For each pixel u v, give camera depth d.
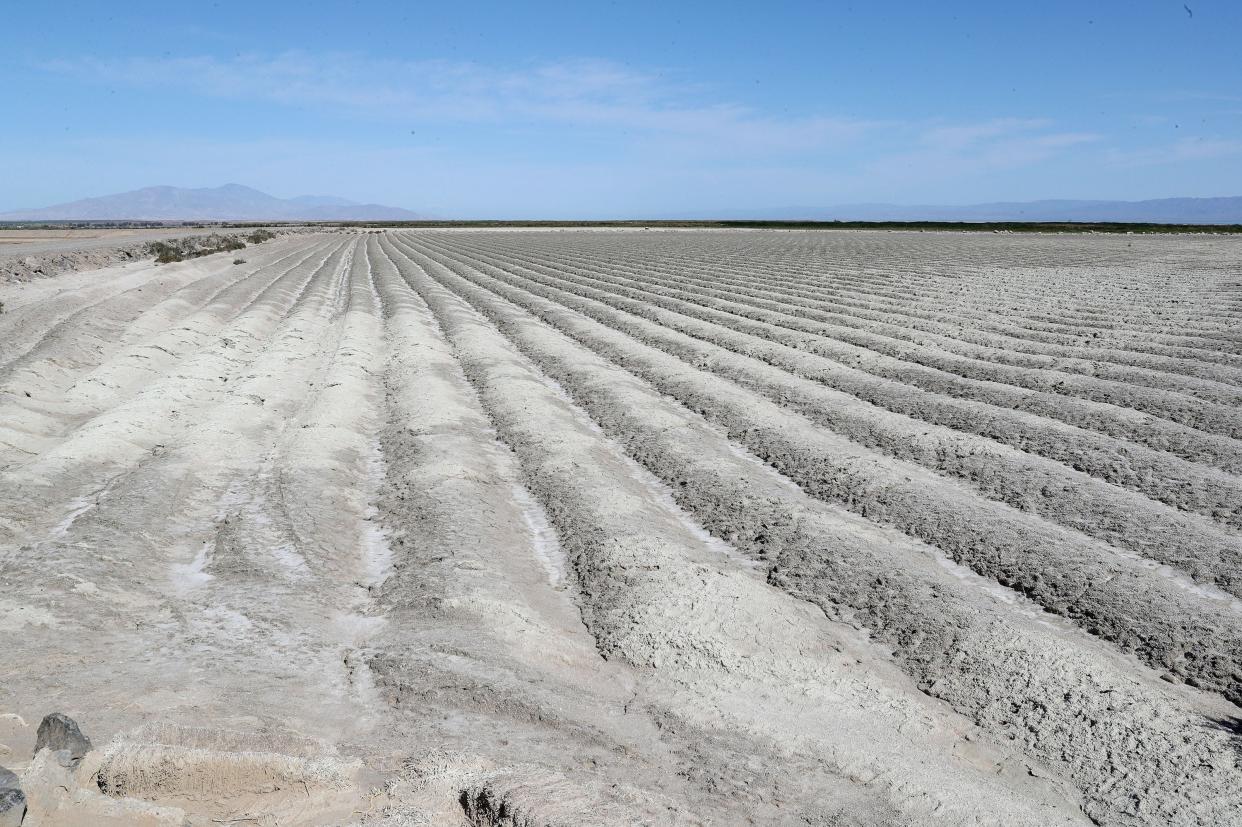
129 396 17.53
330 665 7.55
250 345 22.89
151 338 22.98
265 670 7.30
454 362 21.89
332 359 21.50
